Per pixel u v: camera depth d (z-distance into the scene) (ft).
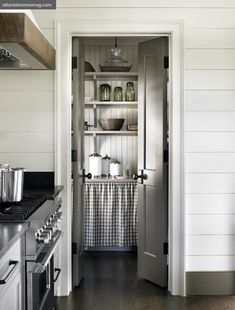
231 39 12.10
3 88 12.14
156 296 12.10
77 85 12.59
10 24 7.48
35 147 12.20
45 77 12.12
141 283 13.16
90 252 16.83
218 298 12.03
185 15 12.05
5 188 8.27
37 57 9.18
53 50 11.17
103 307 11.24
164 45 12.57
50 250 8.13
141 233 13.58
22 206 8.23
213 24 12.08
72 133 12.63
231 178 12.24
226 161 12.21
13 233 6.10
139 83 13.55
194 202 12.23
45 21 12.02
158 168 12.80
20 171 8.46
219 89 12.14
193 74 12.10
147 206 13.30
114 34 12.17
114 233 16.51
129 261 15.58
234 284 12.36
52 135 12.19
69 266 12.25
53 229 8.87
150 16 12.01
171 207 12.27
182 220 12.17
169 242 12.40
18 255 6.56
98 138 17.72
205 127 12.14
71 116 12.51
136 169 17.61
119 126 16.88
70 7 12.01
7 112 12.16
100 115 17.65
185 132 12.11
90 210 16.33
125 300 11.75
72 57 12.54
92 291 12.44
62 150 12.19
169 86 12.31
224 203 12.25
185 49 12.06
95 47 17.65
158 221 12.82
